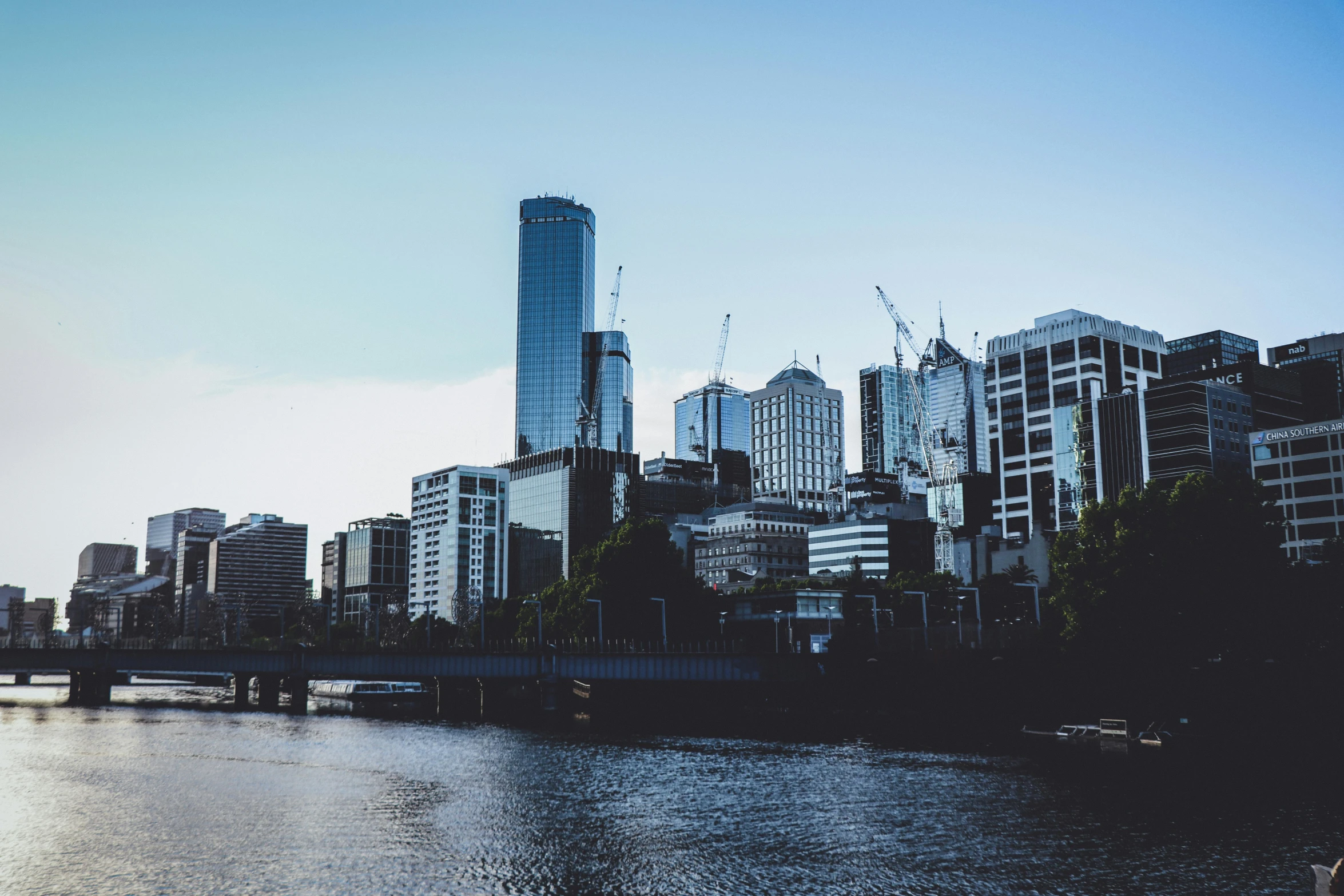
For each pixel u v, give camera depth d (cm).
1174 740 12988
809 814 9269
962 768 11344
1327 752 11925
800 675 16450
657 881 7394
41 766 12988
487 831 8956
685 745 14225
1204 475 13412
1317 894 6056
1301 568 13462
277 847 8456
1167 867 7375
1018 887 7038
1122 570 12975
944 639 16438
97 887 7419
